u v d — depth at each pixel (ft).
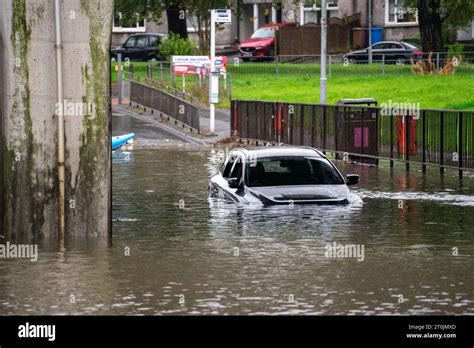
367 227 99.19
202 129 229.66
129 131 226.99
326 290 72.79
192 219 105.29
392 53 350.43
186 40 341.00
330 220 102.68
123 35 428.97
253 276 77.41
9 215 95.40
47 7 94.02
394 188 133.28
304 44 372.58
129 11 357.61
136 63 346.33
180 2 345.10
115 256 86.17
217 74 223.10
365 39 384.68
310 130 183.93
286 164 115.03
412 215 107.65
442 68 288.10
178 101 237.86
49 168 95.35
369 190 130.93
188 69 272.72
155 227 101.14
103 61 95.35
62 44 94.48
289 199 109.70
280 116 194.70
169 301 70.03
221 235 95.40
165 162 170.09
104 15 94.89
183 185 136.87
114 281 76.18
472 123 145.89
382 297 70.74
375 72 302.25
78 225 95.86
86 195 95.81
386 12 391.65
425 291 72.49
